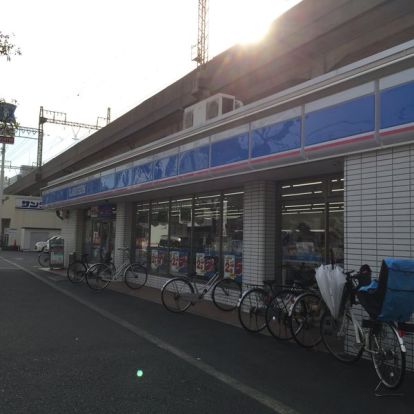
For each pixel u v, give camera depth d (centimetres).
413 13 848
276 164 757
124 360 577
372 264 593
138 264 1354
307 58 1084
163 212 1359
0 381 490
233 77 1252
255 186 943
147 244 1438
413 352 534
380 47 943
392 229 574
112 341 676
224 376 521
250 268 943
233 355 613
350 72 609
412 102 539
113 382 493
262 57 1138
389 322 492
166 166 1090
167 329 771
